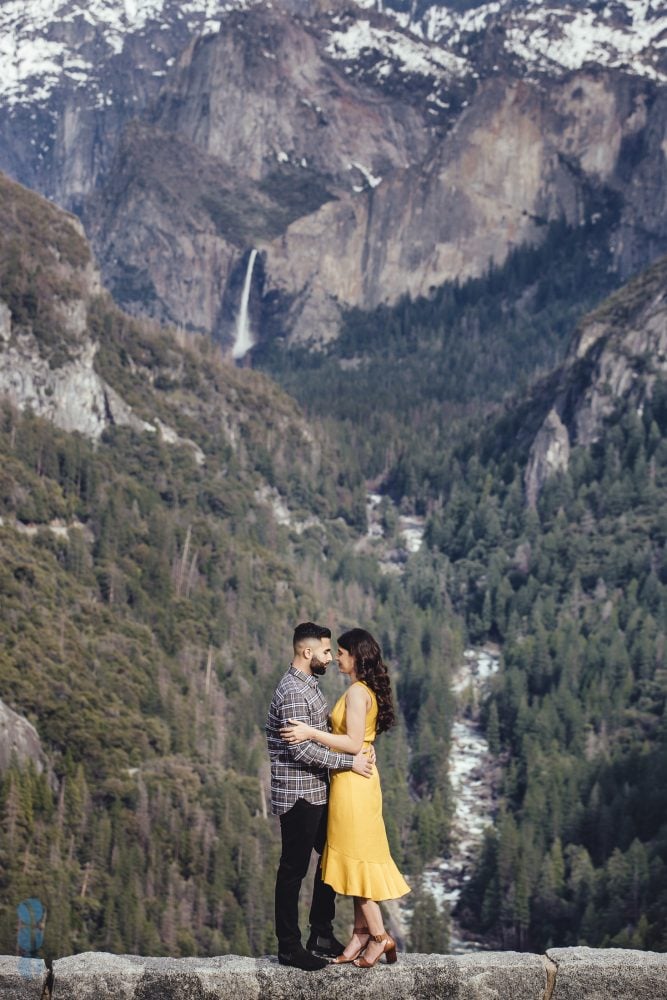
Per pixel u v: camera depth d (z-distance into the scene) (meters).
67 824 141.00
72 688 171.00
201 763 171.38
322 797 19.31
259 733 193.75
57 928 118.94
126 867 135.12
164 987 18.56
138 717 173.00
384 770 176.88
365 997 18.66
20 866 125.25
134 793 151.50
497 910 148.38
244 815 155.50
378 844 19.28
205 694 196.62
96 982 18.52
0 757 144.00
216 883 138.50
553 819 165.25
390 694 19.61
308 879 117.69
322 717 19.45
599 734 194.12
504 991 18.67
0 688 158.62
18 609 182.00
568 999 18.61
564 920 145.12
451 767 193.88
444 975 18.69
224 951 129.88
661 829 153.00
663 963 18.61
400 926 145.50
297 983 18.67
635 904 138.75
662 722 189.38
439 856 165.88
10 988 18.53
